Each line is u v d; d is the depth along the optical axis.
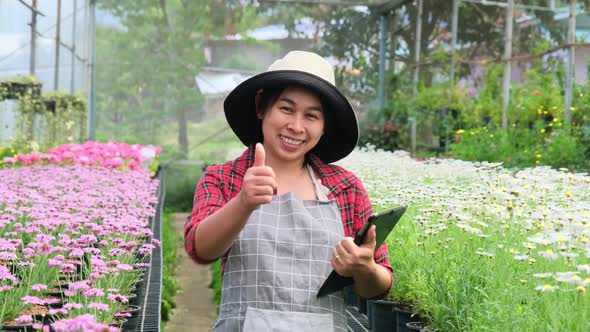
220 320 2.10
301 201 2.16
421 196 4.64
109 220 3.85
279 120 2.12
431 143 12.93
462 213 3.91
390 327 4.05
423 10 13.41
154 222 6.00
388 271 2.14
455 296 2.99
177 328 6.07
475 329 2.71
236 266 2.08
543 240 2.91
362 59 15.04
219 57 15.44
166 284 7.24
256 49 15.52
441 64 12.62
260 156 1.86
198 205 2.12
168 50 15.23
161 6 15.14
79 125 13.39
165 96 15.21
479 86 12.29
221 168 2.21
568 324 2.36
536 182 4.74
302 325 2.01
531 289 2.76
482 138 10.06
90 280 2.74
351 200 2.23
